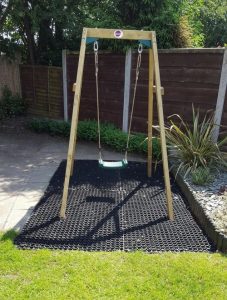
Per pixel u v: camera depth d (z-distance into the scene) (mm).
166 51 4965
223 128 4594
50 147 5828
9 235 2816
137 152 5277
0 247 2629
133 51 5402
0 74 7793
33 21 6574
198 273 2342
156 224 3143
